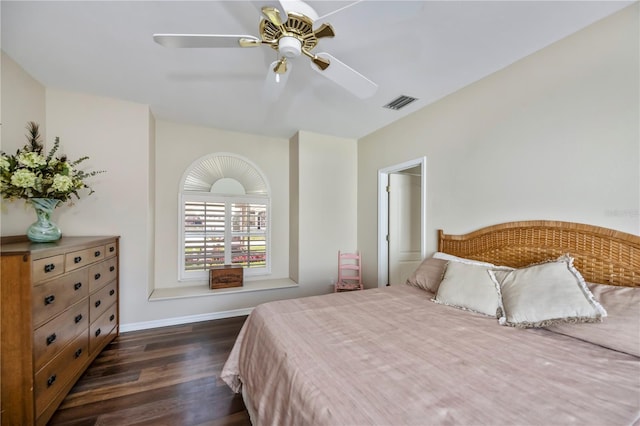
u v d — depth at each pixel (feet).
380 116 10.09
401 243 11.75
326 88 7.90
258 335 4.96
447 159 8.33
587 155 5.32
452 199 8.14
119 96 8.57
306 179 11.97
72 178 6.87
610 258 4.98
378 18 3.95
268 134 12.37
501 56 6.34
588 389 2.94
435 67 6.81
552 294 4.53
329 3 4.78
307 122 10.80
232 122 10.86
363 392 2.90
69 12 4.97
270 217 12.67
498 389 2.95
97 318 7.10
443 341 4.17
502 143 6.82
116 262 8.45
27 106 7.16
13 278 4.42
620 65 4.91
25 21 5.21
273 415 3.51
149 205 9.37
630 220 4.78
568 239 5.57
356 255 12.62
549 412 2.58
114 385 6.09
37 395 4.59
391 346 4.00
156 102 9.00
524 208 6.35
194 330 9.18
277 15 3.91
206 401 5.59
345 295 6.71
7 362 4.35
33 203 6.29
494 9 4.87
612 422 2.45
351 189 12.94
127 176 8.89
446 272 6.46
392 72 7.03
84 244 6.31
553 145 5.85
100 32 5.57
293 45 4.32
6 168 5.75
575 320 4.19
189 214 11.20
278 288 11.34
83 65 6.84
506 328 4.66
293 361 3.60
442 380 3.13
